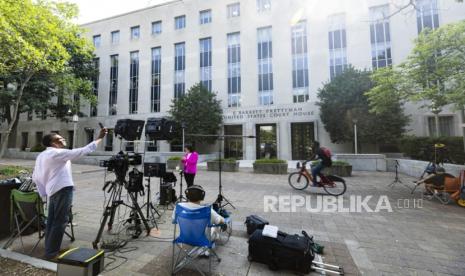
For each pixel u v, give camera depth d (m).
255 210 5.25
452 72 6.07
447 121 14.08
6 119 22.95
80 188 7.71
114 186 3.78
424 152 10.49
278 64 18.22
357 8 16.59
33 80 17.38
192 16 20.80
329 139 15.96
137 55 22.80
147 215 4.33
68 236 3.55
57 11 9.05
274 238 2.88
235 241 3.56
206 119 16.86
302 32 17.97
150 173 4.72
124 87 22.77
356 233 3.91
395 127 12.82
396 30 15.65
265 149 17.61
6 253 2.93
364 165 11.89
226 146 18.53
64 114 21.88
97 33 24.05
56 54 9.02
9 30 6.82
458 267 2.83
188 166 6.23
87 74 22.34
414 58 6.70
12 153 19.67
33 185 3.79
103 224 3.40
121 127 3.99
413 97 6.64
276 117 17.14
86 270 2.00
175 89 21.14
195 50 20.48
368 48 16.16
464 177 5.68
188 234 2.69
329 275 2.66
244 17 19.27
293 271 2.73
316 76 17.23
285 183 8.72
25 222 3.62
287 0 18.30
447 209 5.31
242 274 2.67
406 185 8.03
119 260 2.96
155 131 4.83
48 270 2.62
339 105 13.72
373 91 7.57
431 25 14.87
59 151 2.86
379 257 3.08
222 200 5.45
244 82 18.92
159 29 22.23
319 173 6.95
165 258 3.03
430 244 3.48
